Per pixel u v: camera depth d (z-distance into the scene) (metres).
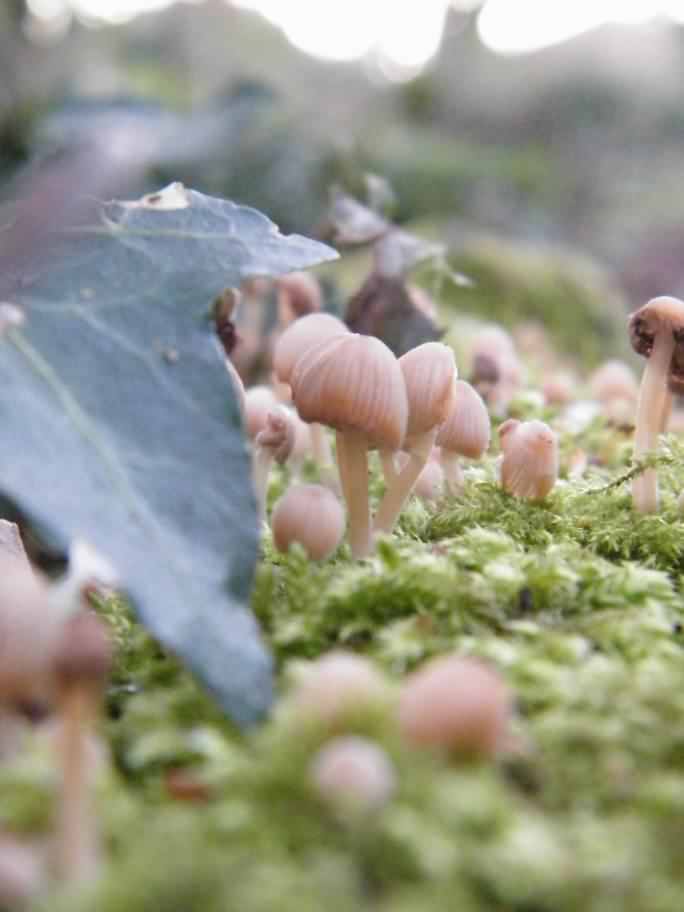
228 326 0.18
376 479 0.20
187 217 0.15
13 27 0.59
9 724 0.12
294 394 0.15
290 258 0.15
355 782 0.10
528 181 0.78
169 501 0.13
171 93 0.55
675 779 0.11
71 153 0.15
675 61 1.00
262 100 0.39
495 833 0.10
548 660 0.13
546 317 0.43
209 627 0.12
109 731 0.12
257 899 0.10
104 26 0.74
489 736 0.11
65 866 0.10
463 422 0.17
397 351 0.25
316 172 0.44
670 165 0.93
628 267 0.79
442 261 0.26
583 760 0.12
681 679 0.13
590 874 0.10
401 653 0.13
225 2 0.79
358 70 0.96
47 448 0.13
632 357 0.44
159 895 0.10
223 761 0.11
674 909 0.10
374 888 0.10
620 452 0.22
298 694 0.11
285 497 0.15
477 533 0.16
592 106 0.98
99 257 0.15
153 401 0.14
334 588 0.14
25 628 0.11
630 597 0.15
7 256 0.14
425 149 0.77
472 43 1.00
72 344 0.14
